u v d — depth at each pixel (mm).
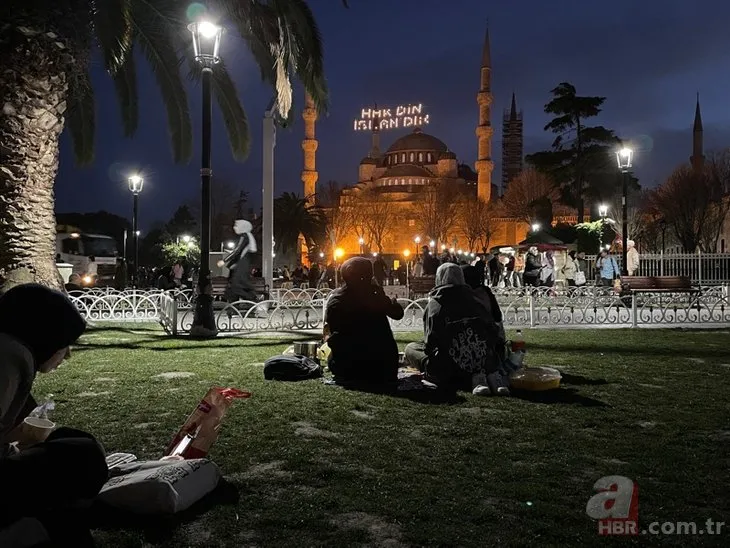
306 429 5031
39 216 10500
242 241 16516
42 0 9930
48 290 2643
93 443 2756
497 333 6707
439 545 2934
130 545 2893
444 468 4043
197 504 3387
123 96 15961
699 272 27500
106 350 9672
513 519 3219
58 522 2648
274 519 3207
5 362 2420
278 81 12602
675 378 7258
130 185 23047
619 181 50344
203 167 11781
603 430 4969
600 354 9203
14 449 2986
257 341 11016
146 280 34219
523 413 5551
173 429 4969
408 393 6395
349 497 3520
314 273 30516
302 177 85625
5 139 9992
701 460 4191
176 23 13414
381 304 6938
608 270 20422
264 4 12359
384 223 78562
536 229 38875
